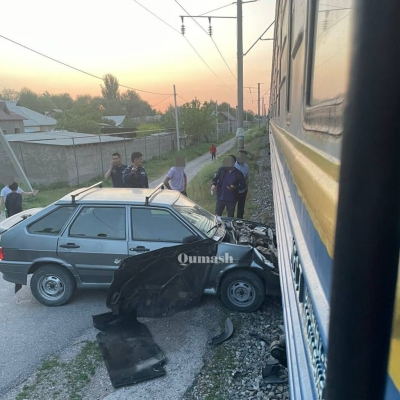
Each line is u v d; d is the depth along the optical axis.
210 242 4.25
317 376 0.99
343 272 0.63
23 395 3.25
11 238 4.71
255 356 3.73
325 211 1.04
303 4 1.91
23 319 4.55
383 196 0.58
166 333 4.22
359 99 0.57
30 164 20.34
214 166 18.34
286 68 3.43
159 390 3.29
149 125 47.50
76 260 4.63
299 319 1.45
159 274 4.05
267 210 9.73
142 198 4.83
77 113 48.84
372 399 0.65
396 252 0.60
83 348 3.93
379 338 0.63
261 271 4.38
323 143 1.21
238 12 13.00
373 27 0.54
